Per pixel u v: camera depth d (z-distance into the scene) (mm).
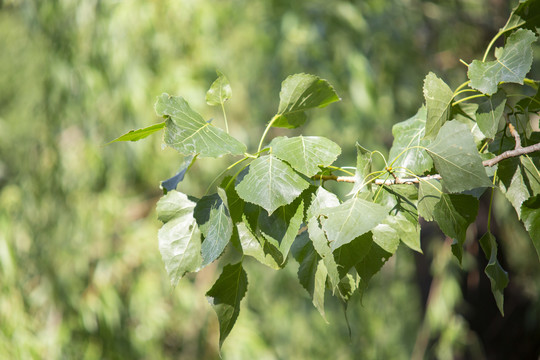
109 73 3107
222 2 3191
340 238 1020
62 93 3232
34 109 3510
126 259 3166
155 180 3227
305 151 1065
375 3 3256
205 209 1078
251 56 3145
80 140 3225
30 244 3217
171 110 1061
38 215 3250
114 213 3209
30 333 3006
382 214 1025
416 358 3498
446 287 3275
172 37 3109
